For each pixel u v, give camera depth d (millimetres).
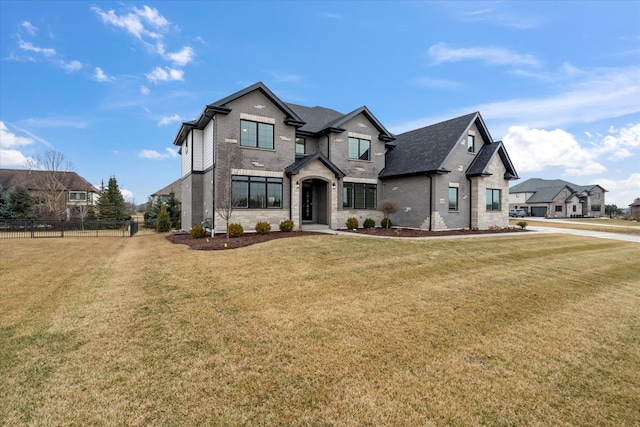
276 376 3928
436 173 19719
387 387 3760
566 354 4688
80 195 45312
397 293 7262
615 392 3814
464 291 7539
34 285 7645
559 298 7273
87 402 3367
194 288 7434
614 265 10961
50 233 24422
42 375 3834
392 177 22109
